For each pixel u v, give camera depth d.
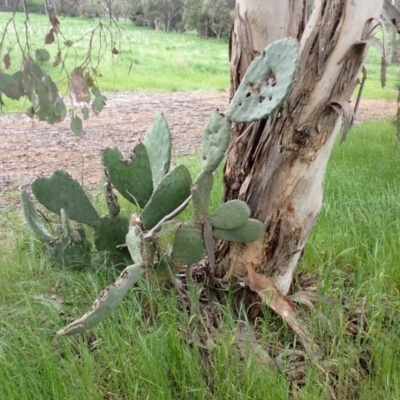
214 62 18.89
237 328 2.08
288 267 2.33
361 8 1.77
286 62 1.68
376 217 3.14
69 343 2.02
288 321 2.12
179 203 2.27
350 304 2.38
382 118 8.95
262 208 2.19
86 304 2.29
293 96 1.96
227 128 1.85
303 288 2.62
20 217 3.58
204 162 1.95
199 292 2.35
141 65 15.84
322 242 2.87
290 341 2.19
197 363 1.87
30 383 1.78
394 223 3.11
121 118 8.30
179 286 2.33
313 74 1.90
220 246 2.40
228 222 2.07
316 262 2.77
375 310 2.28
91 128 7.34
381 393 1.90
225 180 2.39
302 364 2.05
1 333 2.05
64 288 2.37
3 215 3.59
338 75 1.88
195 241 2.12
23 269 2.54
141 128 7.50
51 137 6.56
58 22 1.97
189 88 12.96
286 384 1.84
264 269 2.29
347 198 3.54
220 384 1.83
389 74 16.78
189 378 1.87
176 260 2.21
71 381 1.80
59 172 2.32
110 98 10.52
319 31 1.85
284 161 2.07
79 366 1.88
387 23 2.10
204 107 10.02
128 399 1.81
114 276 2.45
